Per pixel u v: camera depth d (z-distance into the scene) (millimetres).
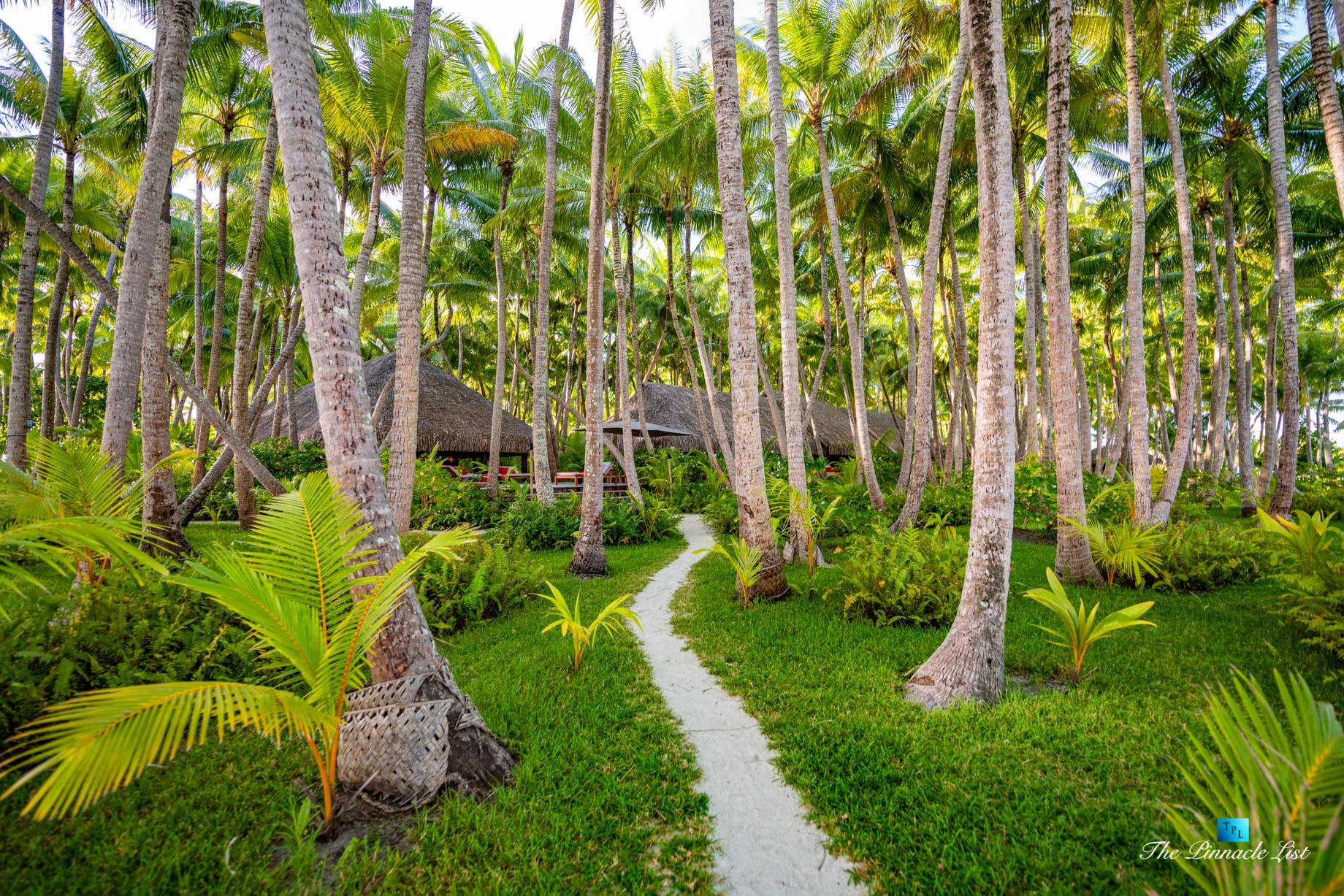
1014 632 6086
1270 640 5621
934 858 2775
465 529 3418
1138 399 10461
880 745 3807
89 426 21062
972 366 27156
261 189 10766
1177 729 3887
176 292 23422
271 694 2527
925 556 7164
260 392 12359
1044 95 13805
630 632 6617
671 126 16562
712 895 2613
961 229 21000
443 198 19484
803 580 8703
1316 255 19875
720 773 3637
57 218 18406
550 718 4227
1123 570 8125
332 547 2979
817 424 30250
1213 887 1916
